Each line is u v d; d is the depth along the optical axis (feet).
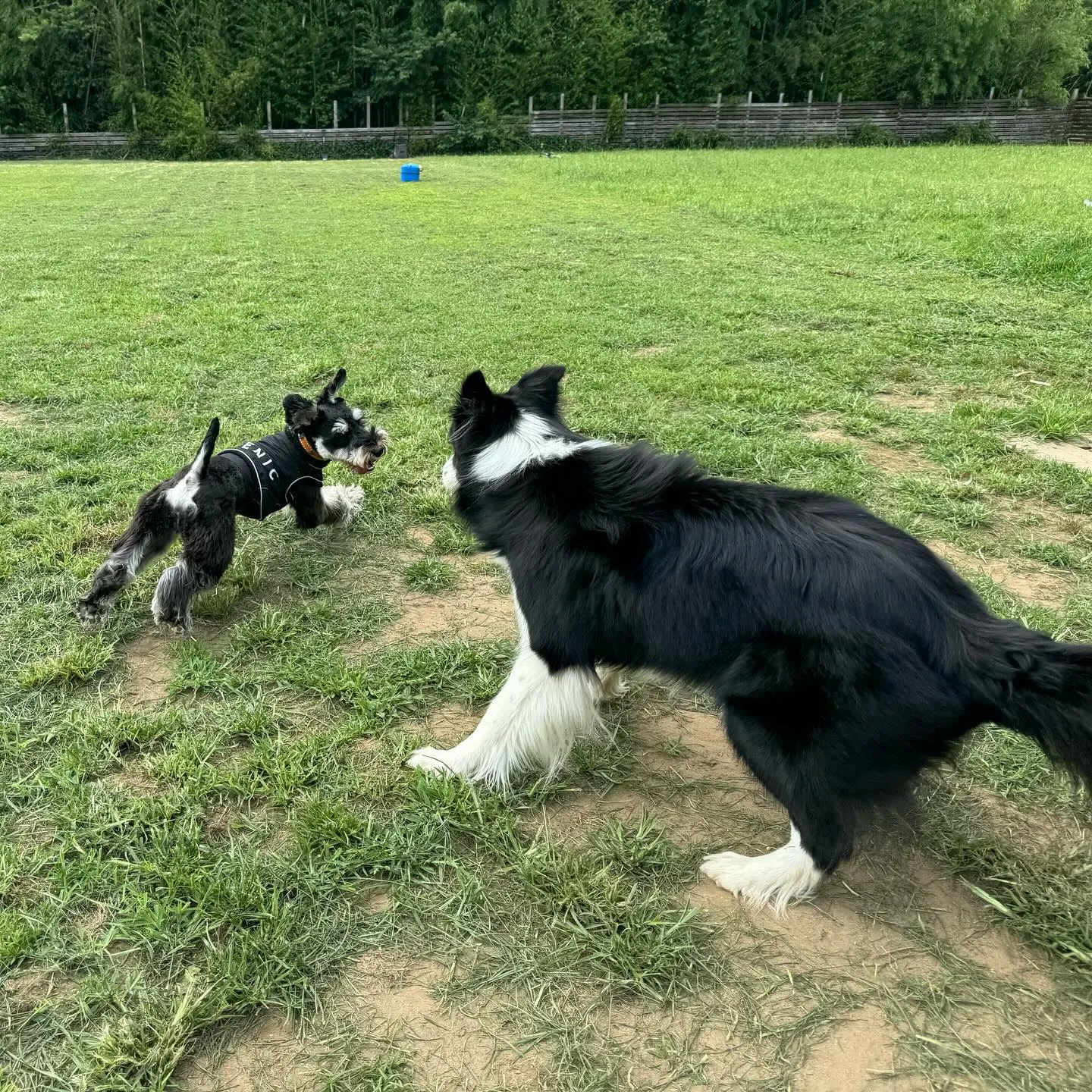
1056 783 7.89
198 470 10.03
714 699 6.76
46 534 12.22
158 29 113.91
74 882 6.82
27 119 114.52
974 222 39.27
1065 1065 5.49
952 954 6.28
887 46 127.34
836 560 6.26
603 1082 5.42
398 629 10.60
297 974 6.12
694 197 52.34
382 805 7.76
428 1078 5.45
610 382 19.30
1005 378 19.60
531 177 67.97
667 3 123.75
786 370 20.30
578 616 7.30
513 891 6.88
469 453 8.54
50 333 22.72
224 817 7.63
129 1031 5.62
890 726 5.88
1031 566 11.73
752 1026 5.78
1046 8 128.57
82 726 8.53
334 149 115.44
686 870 7.11
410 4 122.01
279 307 26.14
